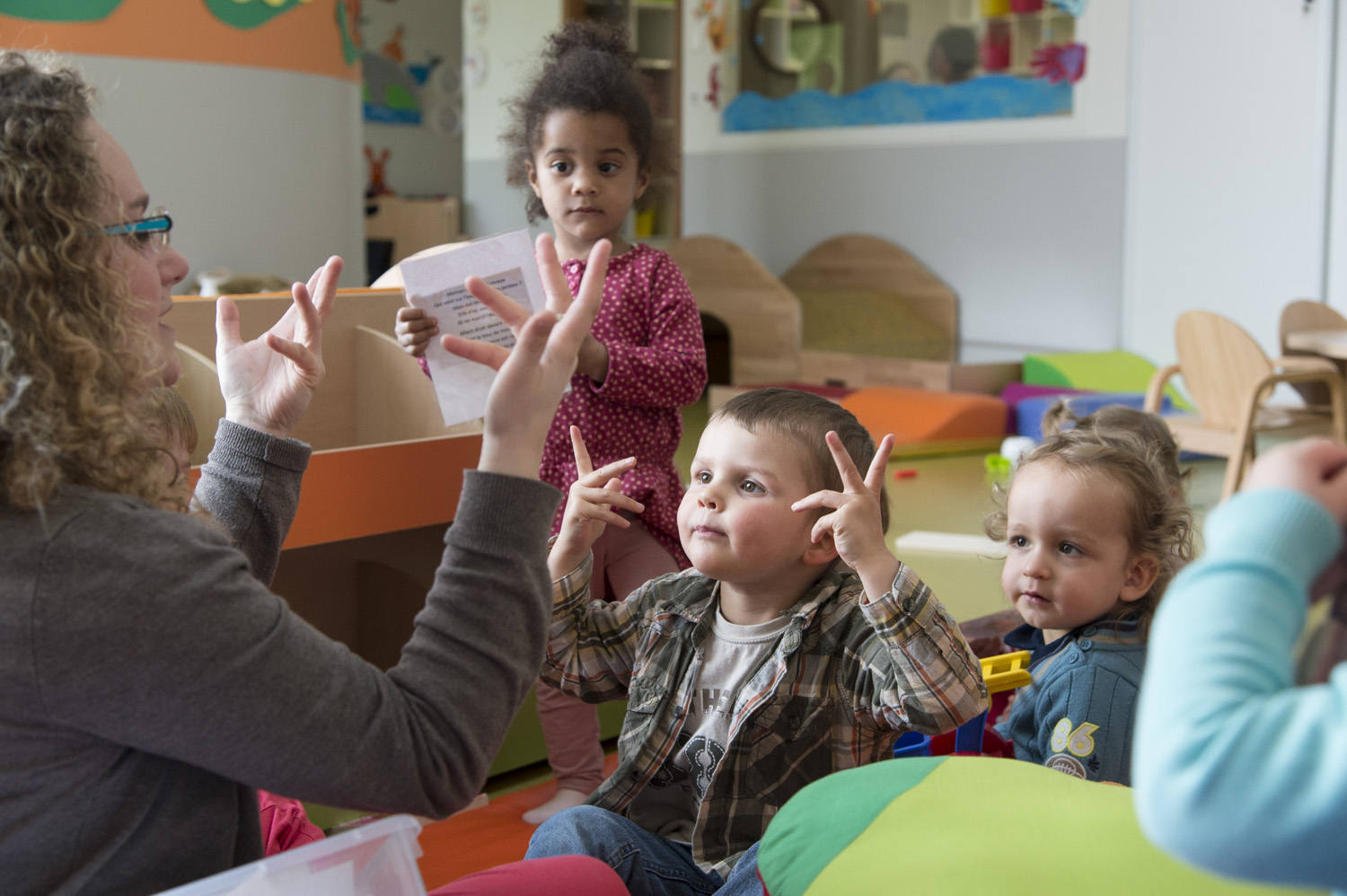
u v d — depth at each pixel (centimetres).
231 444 112
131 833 79
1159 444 209
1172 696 56
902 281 671
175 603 74
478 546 87
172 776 81
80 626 72
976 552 332
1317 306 444
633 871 118
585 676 138
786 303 627
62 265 78
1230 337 381
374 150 923
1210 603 57
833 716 124
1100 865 84
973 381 552
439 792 84
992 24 621
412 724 82
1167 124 558
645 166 230
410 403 224
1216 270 547
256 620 77
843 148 695
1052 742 142
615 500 132
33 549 73
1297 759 51
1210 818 53
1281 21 514
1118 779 137
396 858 83
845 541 115
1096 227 589
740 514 123
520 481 88
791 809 100
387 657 232
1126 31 567
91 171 81
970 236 642
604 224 220
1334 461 61
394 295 237
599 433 211
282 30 427
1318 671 60
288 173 436
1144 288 575
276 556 113
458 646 85
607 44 232
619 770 129
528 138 226
